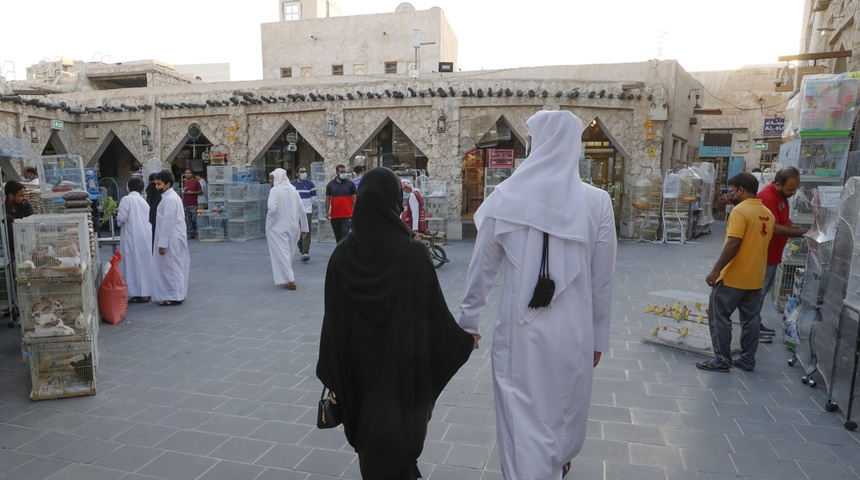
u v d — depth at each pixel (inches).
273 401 163.2
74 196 237.0
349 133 574.9
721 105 918.4
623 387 173.6
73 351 166.6
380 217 89.3
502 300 95.3
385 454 86.7
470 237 587.5
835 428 145.1
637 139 544.1
